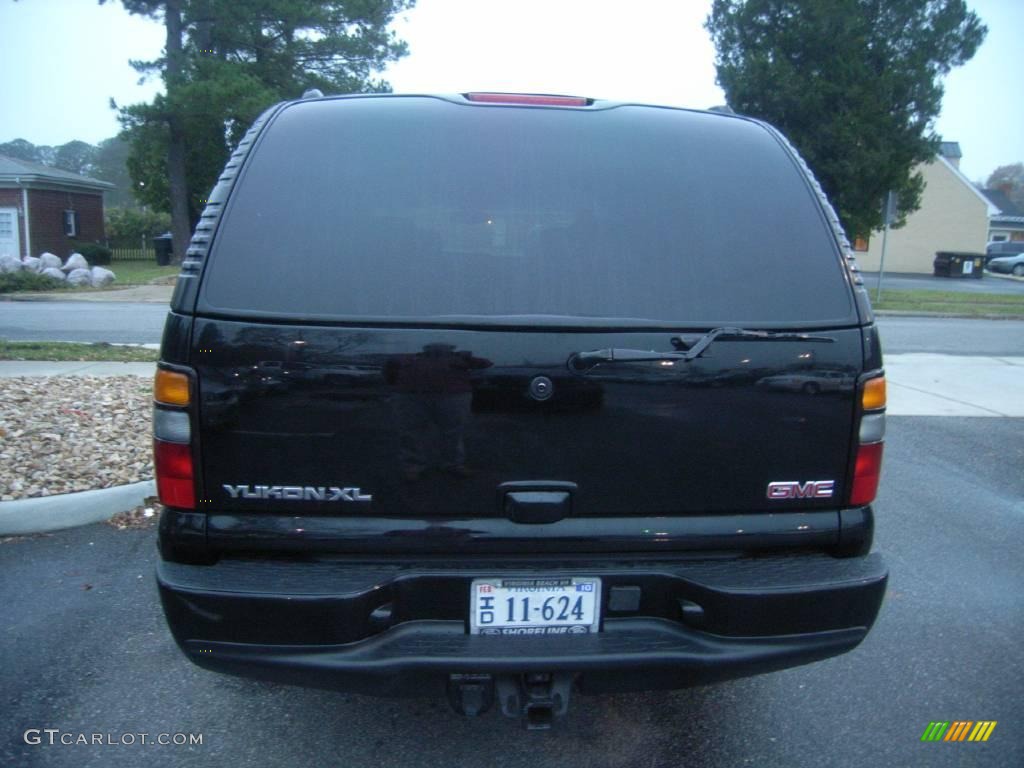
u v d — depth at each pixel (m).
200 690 3.26
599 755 2.91
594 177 2.62
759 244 2.57
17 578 4.17
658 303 2.45
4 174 32.88
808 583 2.46
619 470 2.44
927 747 2.99
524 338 2.37
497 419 2.38
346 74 30.09
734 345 2.44
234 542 2.40
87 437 5.82
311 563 2.45
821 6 22.52
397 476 2.39
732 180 2.68
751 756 2.92
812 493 2.54
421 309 2.38
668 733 3.05
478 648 2.39
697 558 2.55
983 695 3.32
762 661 2.47
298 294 2.38
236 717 3.10
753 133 2.87
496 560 2.47
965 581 4.39
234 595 2.32
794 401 2.48
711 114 2.96
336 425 2.36
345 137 2.63
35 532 4.71
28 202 33.16
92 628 3.69
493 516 2.44
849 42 22.69
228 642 2.36
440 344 2.36
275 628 2.33
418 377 2.36
